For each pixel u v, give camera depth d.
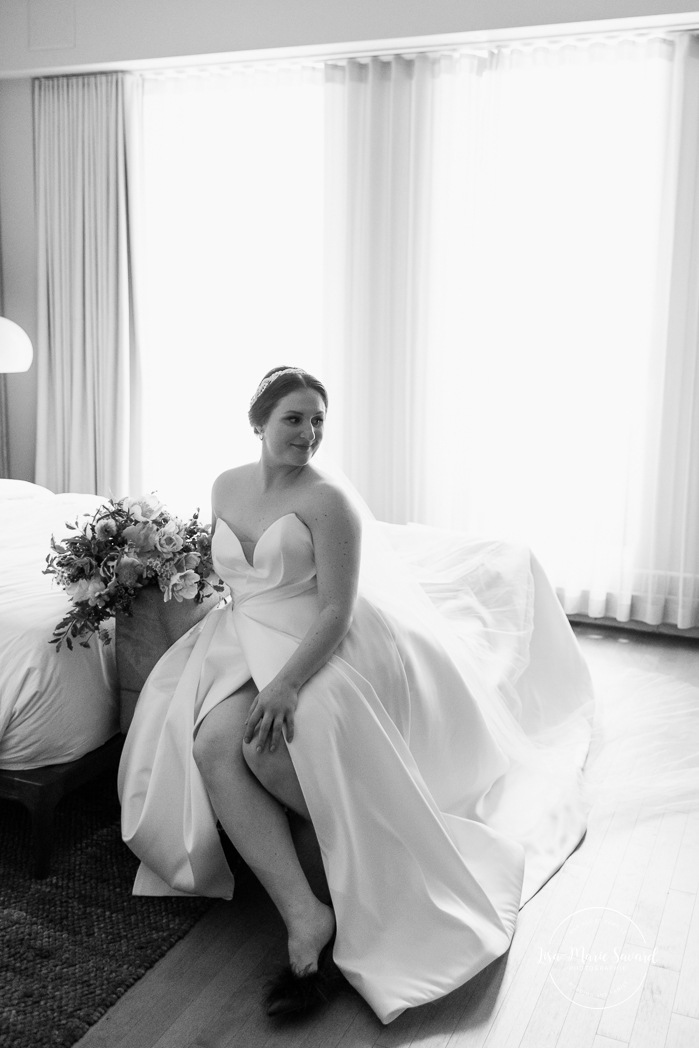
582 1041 1.78
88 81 4.96
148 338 5.15
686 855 2.42
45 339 5.25
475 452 4.64
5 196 5.28
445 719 2.33
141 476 5.22
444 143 4.48
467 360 4.57
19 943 2.02
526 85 4.34
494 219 4.46
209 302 5.04
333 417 4.84
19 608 2.40
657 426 4.29
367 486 4.81
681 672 3.85
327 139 4.67
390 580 2.50
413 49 4.42
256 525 2.20
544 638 3.26
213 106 4.89
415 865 1.98
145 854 2.16
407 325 4.64
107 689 2.43
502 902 2.10
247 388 5.04
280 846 1.98
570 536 4.49
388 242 4.61
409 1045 1.76
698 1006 1.87
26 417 5.45
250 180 4.89
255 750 1.98
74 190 5.07
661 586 4.38
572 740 3.03
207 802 2.07
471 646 2.70
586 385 4.41
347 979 1.87
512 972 1.96
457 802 2.35
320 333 4.91
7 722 2.26
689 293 4.19
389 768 2.00
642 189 4.23
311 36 4.43
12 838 2.46
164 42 4.69
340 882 1.91
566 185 4.34
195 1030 1.79
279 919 2.12
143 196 5.05
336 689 2.01
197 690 2.16
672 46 4.10
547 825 2.47
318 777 1.93
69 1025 1.78
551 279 4.41
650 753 3.03
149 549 2.32
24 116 5.15
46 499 3.67
